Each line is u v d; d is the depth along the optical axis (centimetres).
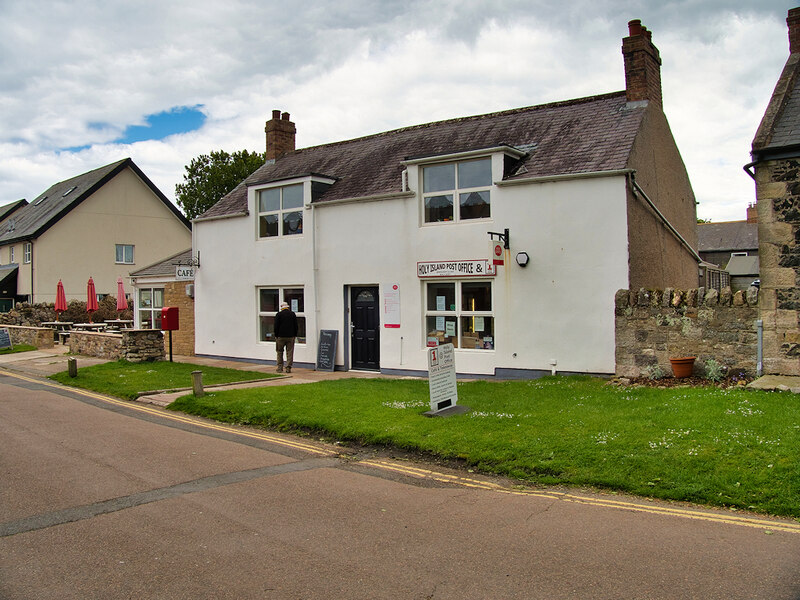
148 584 443
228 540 525
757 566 462
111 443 888
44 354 2072
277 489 675
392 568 468
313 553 497
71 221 3441
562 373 1352
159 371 1580
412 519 579
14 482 693
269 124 2316
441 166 1538
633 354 1189
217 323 2030
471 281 1494
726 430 755
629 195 1298
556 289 1358
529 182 1384
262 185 1870
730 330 1095
